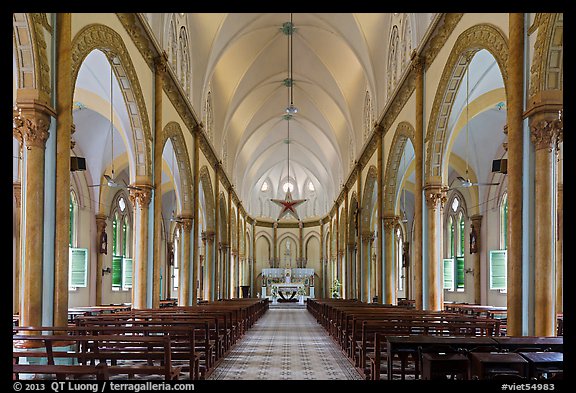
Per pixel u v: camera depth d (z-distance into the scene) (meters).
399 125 18.41
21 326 7.99
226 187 33.78
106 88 14.71
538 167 8.48
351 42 22.92
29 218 8.48
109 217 26.53
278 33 25.53
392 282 21.41
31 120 8.42
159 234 15.45
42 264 8.58
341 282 39.03
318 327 22.30
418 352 7.07
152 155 15.29
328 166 41.94
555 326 8.33
